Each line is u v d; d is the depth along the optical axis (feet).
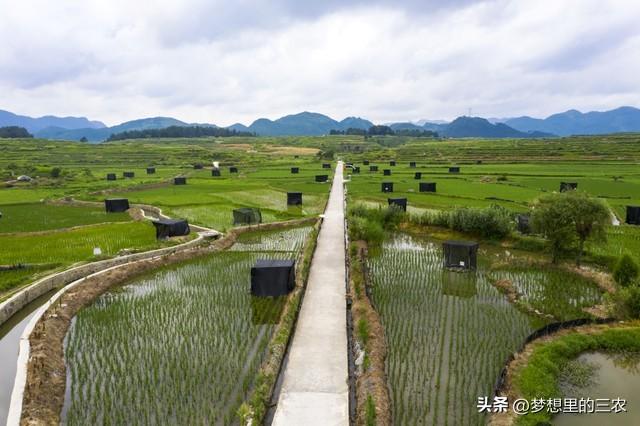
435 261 122.31
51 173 361.71
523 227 142.10
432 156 560.20
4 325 84.23
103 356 69.05
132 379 61.67
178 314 85.56
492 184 281.33
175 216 190.70
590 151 485.56
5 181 328.08
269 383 57.98
